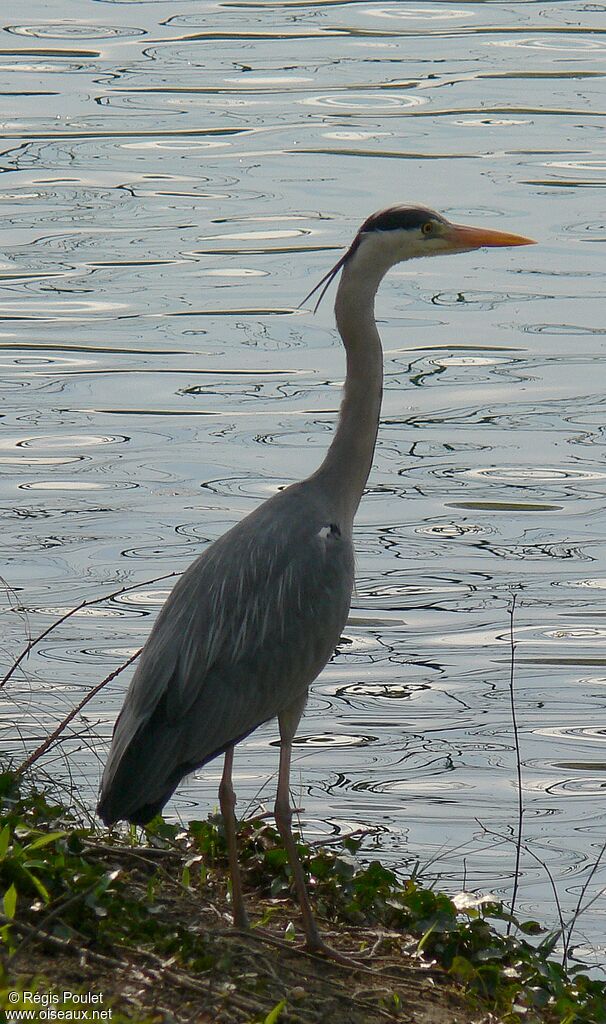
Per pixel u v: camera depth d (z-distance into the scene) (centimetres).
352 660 1412
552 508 1755
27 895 698
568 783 1185
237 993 664
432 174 3139
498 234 900
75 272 2622
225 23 4356
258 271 2617
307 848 844
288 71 3912
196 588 787
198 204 2998
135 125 3491
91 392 2105
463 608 1512
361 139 3400
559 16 4475
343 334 883
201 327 2369
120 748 746
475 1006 709
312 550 811
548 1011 733
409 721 1292
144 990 640
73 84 3759
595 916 988
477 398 2109
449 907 798
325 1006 682
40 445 1909
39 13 4434
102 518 1684
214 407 2047
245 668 776
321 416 2019
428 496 1795
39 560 1578
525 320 2427
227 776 766
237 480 1803
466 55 4038
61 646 1376
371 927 791
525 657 1411
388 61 4003
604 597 1534
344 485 868
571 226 2834
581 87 3762
